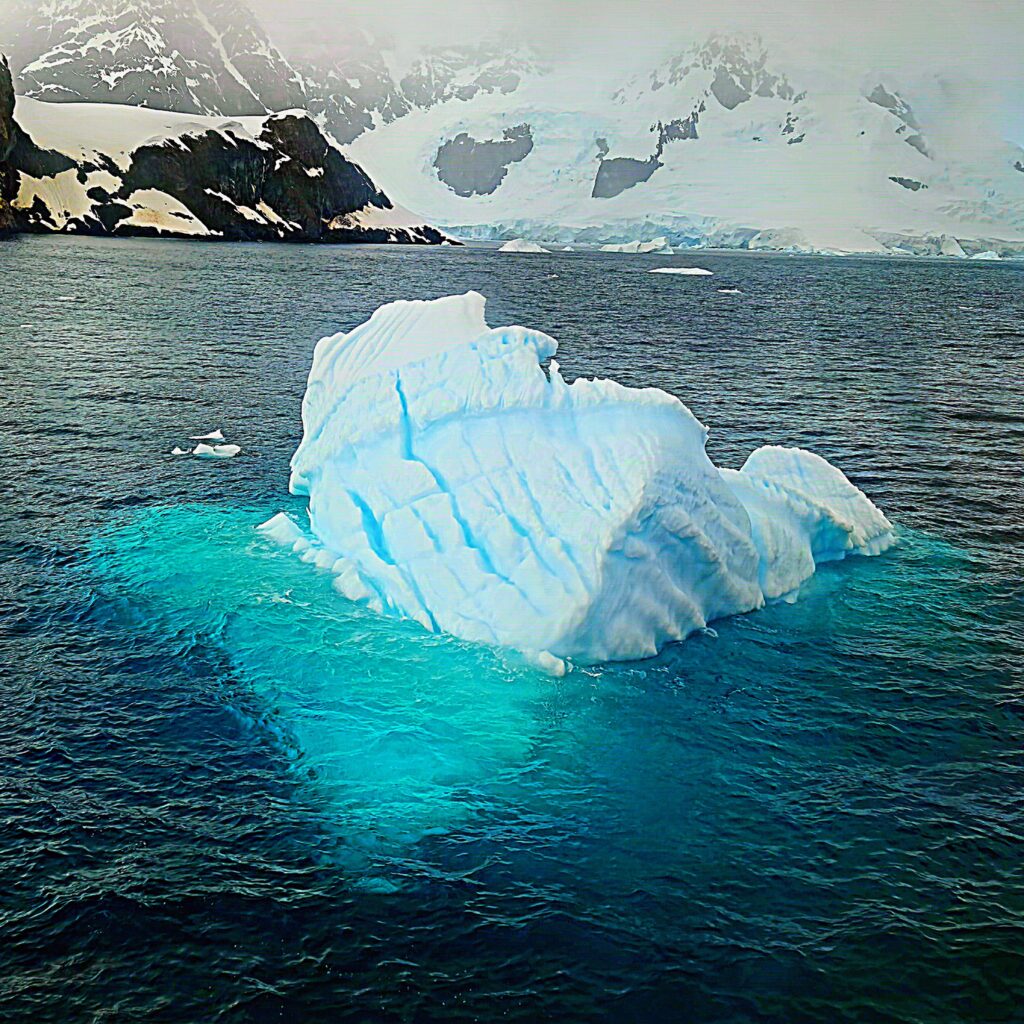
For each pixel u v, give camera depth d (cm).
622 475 1373
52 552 1622
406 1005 771
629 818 1003
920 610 1524
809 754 1124
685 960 820
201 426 2514
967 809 1024
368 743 1120
